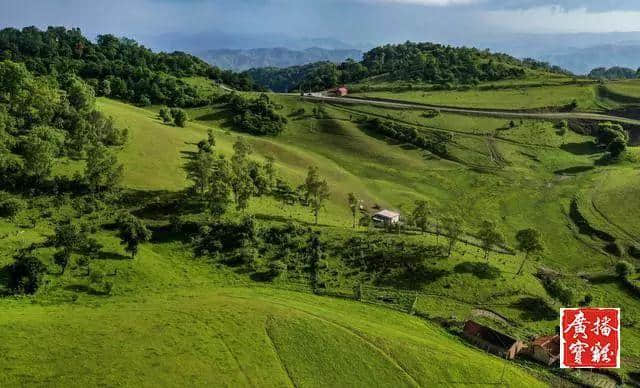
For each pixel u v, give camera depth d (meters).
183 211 105.00
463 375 66.56
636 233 134.88
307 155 188.12
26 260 71.62
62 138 116.31
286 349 65.94
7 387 50.00
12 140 107.75
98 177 102.38
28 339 58.31
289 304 79.69
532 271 112.69
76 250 82.56
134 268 82.25
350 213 139.12
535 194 168.00
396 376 64.25
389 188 170.62
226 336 66.19
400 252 102.50
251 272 90.81
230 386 56.84
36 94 124.81
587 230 140.38
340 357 66.12
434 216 148.50
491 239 107.88
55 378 52.72
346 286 90.75
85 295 73.19
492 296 92.88
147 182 115.44
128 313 68.88
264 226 104.25
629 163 190.88
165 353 60.28
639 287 106.00
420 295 90.62
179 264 88.56
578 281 110.19
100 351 58.47
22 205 90.69
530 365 74.00
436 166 191.50
